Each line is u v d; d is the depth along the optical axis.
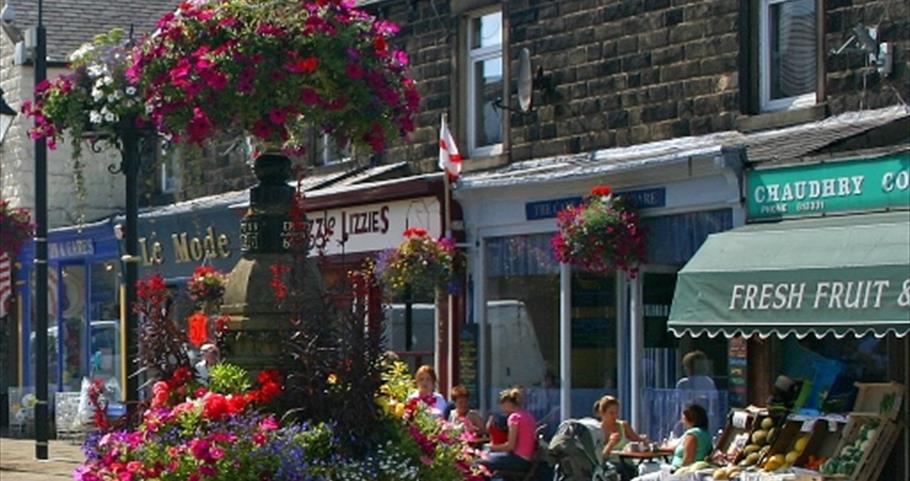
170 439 10.45
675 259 17.95
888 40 16.73
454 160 20.47
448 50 22.44
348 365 10.57
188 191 28.34
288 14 11.47
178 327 11.99
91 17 32.03
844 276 14.29
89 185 31.25
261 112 11.52
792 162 16.14
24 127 31.14
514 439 16.72
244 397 10.53
